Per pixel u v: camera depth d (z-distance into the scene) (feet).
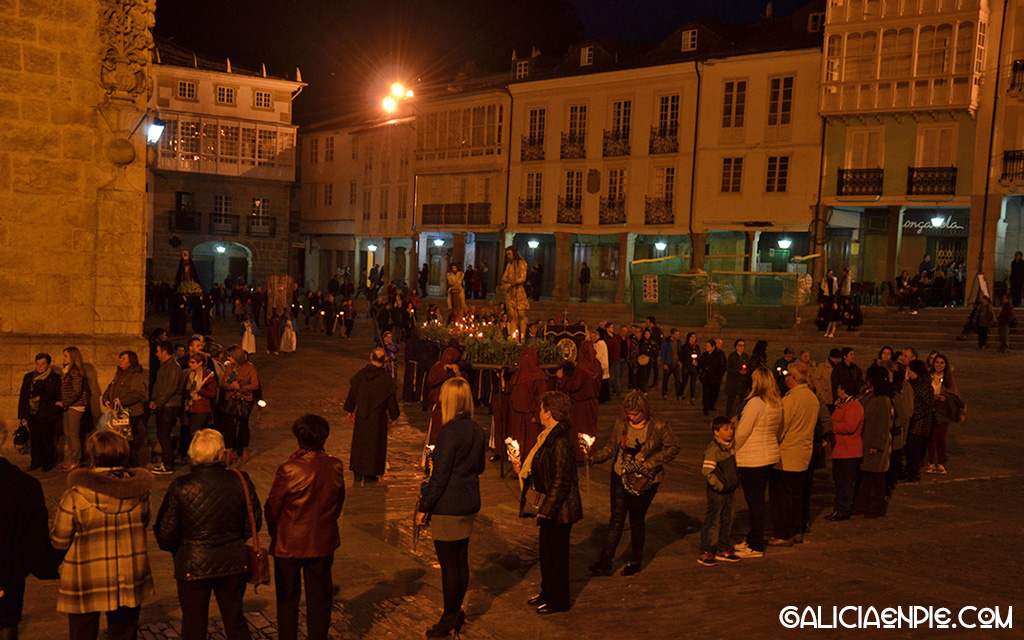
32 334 37.78
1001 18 95.45
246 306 106.52
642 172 123.54
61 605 15.16
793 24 117.39
